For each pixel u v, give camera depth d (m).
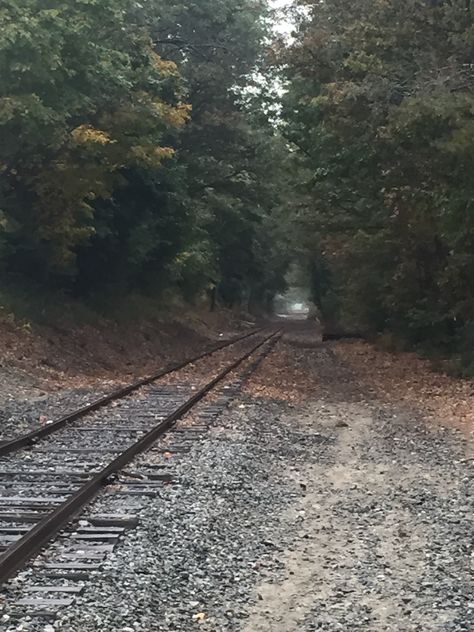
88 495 8.71
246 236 57.88
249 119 38.34
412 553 7.39
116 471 10.02
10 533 7.45
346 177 24.30
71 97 21.73
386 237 28.39
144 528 7.80
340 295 48.72
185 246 36.59
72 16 21.22
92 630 5.48
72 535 7.49
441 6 19.05
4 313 22.98
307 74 23.02
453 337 29.06
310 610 6.02
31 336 23.17
